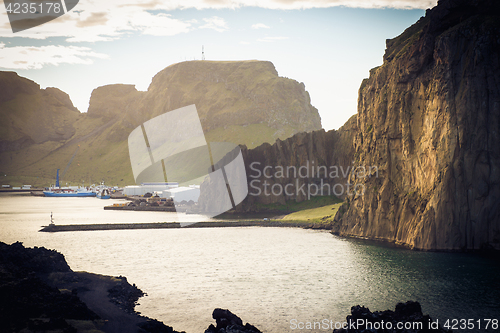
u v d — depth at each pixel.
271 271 89.25
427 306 63.28
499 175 100.50
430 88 113.62
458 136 104.06
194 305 64.56
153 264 97.00
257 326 55.81
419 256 99.88
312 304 65.44
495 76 102.81
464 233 102.94
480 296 67.81
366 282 78.31
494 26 103.88
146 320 53.22
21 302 46.22
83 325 45.97
